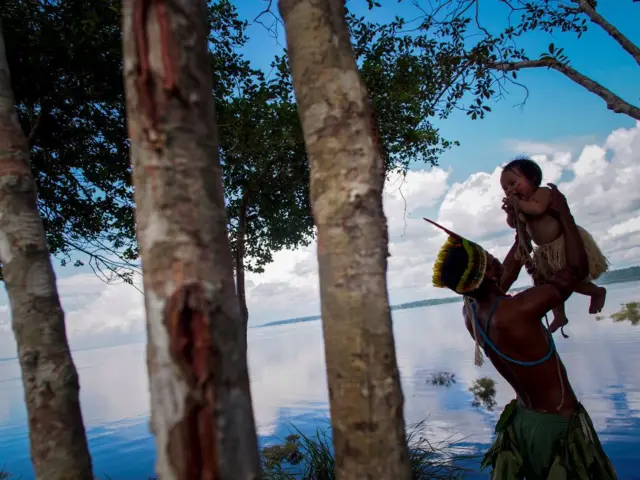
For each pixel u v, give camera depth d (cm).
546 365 221
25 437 1295
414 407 1021
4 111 247
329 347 142
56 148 670
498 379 1231
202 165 117
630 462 584
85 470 231
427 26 614
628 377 1028
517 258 262
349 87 149
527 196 251
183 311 108
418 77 646
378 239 143
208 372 107
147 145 114
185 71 118
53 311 238
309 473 505
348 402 136
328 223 144
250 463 110
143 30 117
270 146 700
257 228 830
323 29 152
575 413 218
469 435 771
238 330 115
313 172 151
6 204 239
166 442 106
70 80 604
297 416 1105
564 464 211
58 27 575
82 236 734
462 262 228
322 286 145
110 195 721
